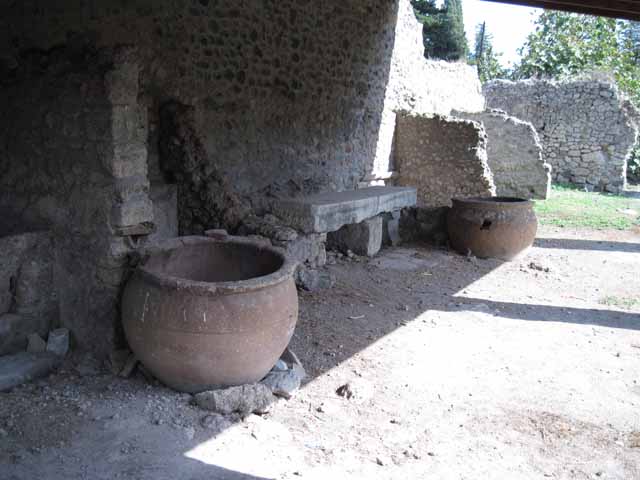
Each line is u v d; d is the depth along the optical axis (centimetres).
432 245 712
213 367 290
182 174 476
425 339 413
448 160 870
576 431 294
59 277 338
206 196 481
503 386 343
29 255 327
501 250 645
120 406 288
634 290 552
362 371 356
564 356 390
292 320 311
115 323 325
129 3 423
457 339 416
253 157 553
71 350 339
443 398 325
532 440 285
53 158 327
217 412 287
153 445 259
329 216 533
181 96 473
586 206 1019
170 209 474
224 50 502
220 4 491
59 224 332
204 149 479
